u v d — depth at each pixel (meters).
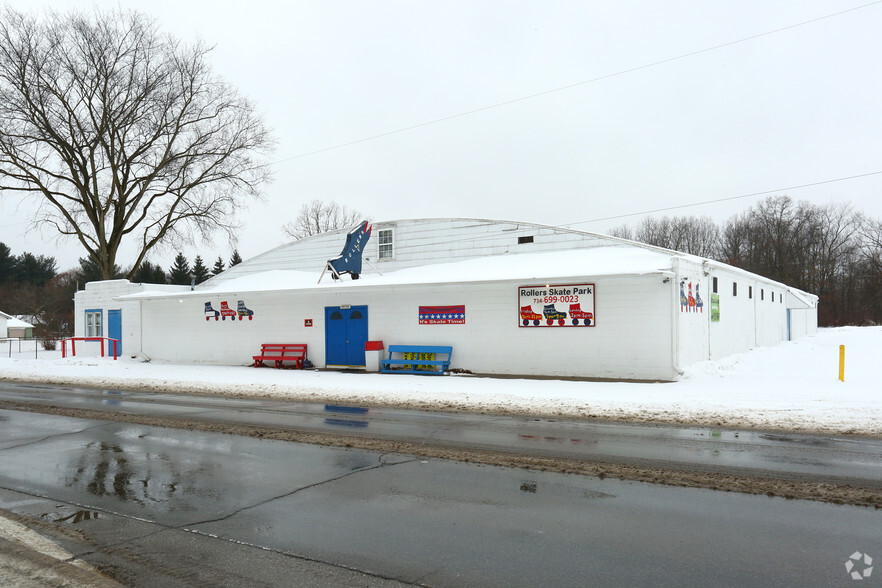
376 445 8.33
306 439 8.82
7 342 53.16
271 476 6.74
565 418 10.61
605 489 6.08
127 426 10.20
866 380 14.48
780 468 6.83
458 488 6.17
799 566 4.13
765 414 10.20
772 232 65.56
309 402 13.27
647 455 7.55
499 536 4.78
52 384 18.20
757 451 7.73
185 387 16.25
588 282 16.42
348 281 20.58
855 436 8.68
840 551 4.40
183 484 6.46
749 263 65.44
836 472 6.63
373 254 23.05
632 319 15.81
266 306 22.27
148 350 25.50
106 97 31.00
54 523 5.23
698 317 16.91
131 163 32.41
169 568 4.21
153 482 6.55
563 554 4.39
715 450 7.82
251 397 14.30
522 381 15.83
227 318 23.20
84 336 29.67
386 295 19.78
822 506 5.46
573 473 6.72
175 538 4.82
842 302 65.12
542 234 19.73
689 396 12.35
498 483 6.35
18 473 7.01
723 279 19.73
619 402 11.75
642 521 5.10
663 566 4.15
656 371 15.42
